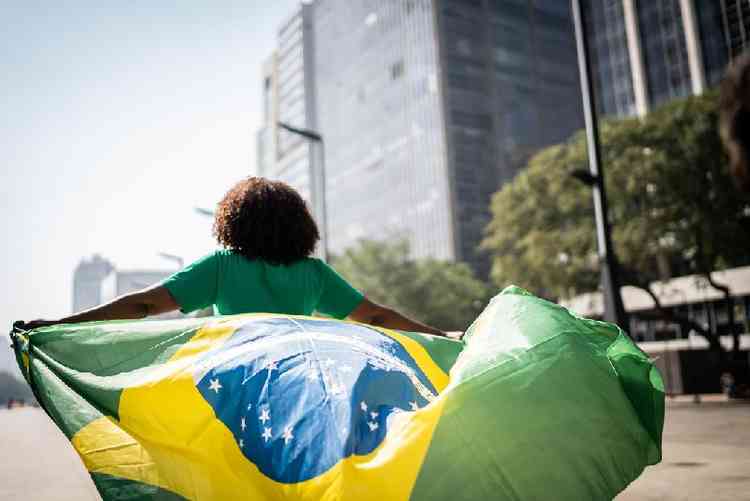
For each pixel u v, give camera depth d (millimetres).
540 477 1563
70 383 1946
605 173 27156
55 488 7145
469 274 54469
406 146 93438
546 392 1684
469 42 94188
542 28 102375
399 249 50062
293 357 1805
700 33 49438
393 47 98438
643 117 27953
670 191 25766
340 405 1632
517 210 31406
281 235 2328
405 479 1479
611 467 1665
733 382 25234
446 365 2113
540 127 96938
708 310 37438
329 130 112500
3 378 195875
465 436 1558
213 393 1809
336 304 2459
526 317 1887
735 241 25391
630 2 55844
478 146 89625
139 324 2033
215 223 2365
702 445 9289
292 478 1565
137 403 1855
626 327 14969
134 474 1782
